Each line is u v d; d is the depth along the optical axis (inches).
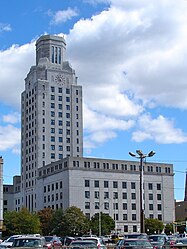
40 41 7086.6
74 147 6737.2
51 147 6569.9
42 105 6638.8
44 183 6171.3
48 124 6624.0
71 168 5649.6
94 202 5713.6
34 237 1107.9
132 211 5944.9
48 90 6722.4
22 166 6889.8
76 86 6939.0
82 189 5664.4
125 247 1001.5
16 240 1093.1
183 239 1440.7
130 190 5984.3
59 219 4992.6
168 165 6323.8
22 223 4781.0
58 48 7042.3
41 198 6190.9
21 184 6845.5
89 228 4926.2
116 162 5984.3
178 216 7190.0
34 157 6565.0
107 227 5004.9
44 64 6850.4
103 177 5841.5
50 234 5012.3
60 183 5797.2
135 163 6107.3
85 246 1002.1
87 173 5738.2
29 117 6860.2
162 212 6117.1
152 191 6112.2
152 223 5339.6
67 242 2245.3
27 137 6855.3
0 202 4554.6
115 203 5851.4
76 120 6840.6
